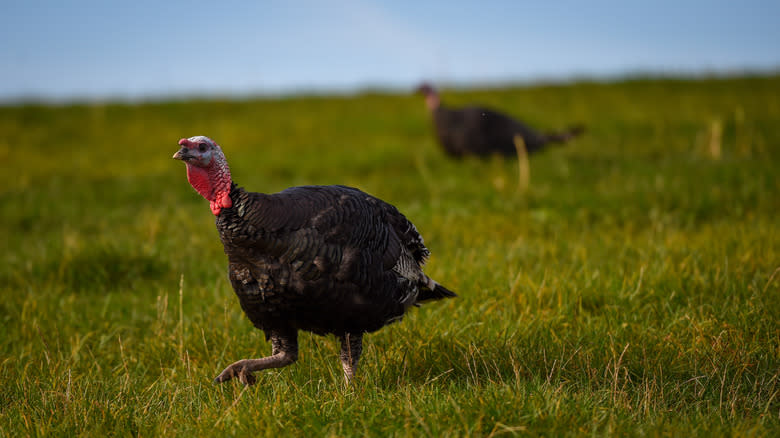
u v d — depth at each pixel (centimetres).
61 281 861
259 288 504
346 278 505
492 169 1509
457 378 560
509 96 2573
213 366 611
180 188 1509
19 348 679
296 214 490
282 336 542
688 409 493
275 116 2492
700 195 1109
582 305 711
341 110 2559
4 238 1123
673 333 619
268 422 461
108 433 485
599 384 536
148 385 590
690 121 1950
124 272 895
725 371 519
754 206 1054
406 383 549
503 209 1148
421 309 723
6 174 1692
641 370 561
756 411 481
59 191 1481
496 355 582
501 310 704
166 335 685
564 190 1241
